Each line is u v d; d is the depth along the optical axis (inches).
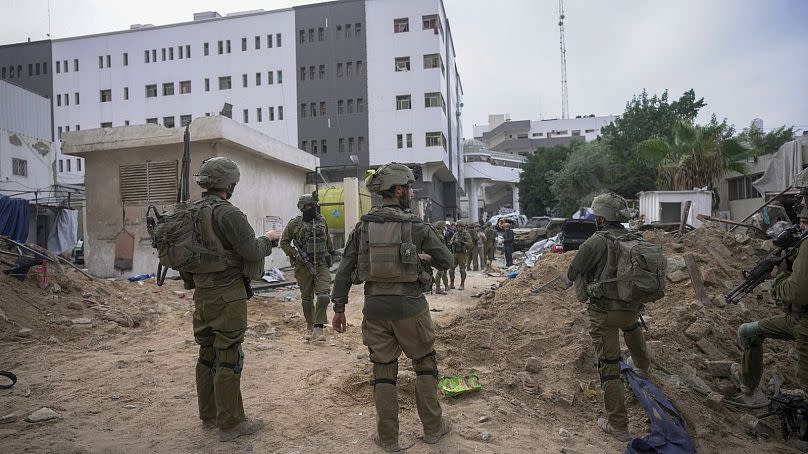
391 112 1736.0
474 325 221.0
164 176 552.7
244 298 132.0
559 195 1648.6
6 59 2100.1
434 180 1840.6
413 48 1722.4
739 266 288.8
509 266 729.6
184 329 276.8
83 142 563.5
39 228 749.9
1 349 219.1
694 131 899.4
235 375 131.5
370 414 152.3
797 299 150.4
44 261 293.6
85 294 307.3
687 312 223.3
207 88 1934.1
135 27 2073.1
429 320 129.9
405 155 1718.8
